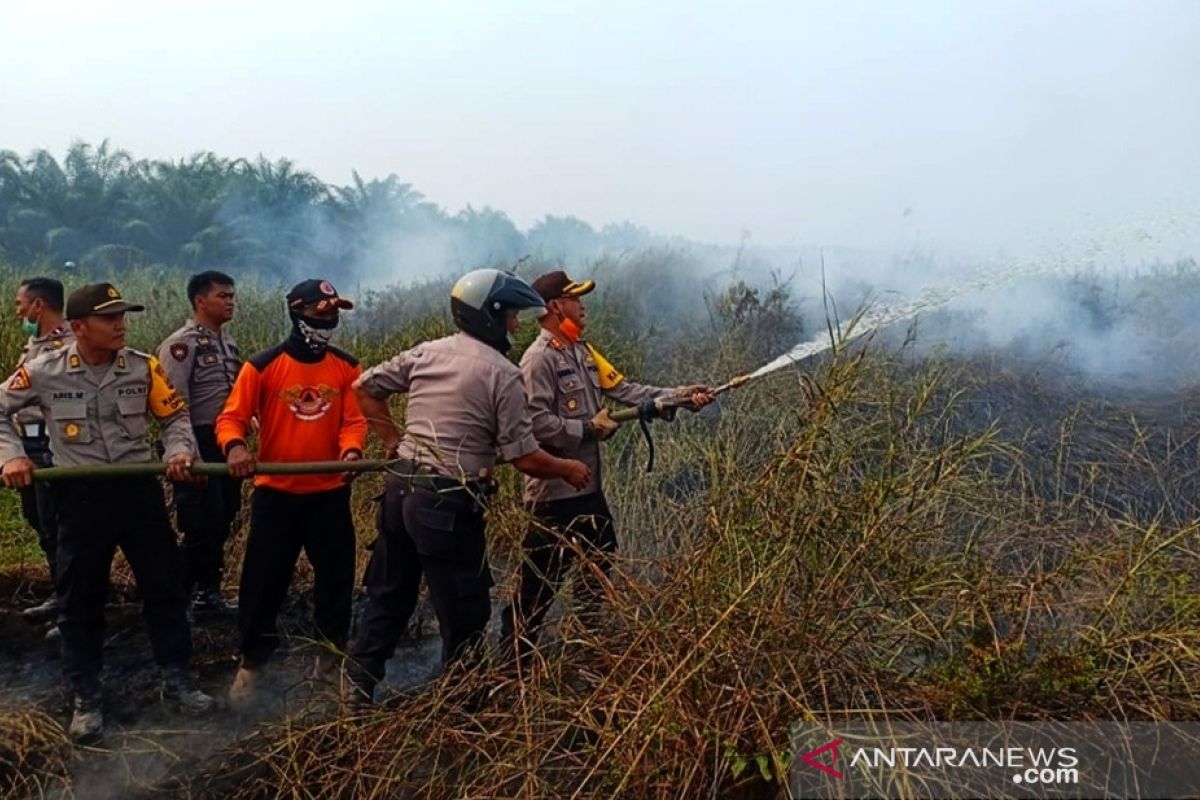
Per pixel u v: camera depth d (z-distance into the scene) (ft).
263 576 12.10
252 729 11.45
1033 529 12.01
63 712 11.84
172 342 14.39
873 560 9.39
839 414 11.71
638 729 8.21
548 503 12.30
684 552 10.07
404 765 9.35
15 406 11.17
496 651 10.55
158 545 11.82
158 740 11.21
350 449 12.25
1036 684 8.65
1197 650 8.70
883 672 8.92
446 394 10.87
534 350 12.46
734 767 8.00
